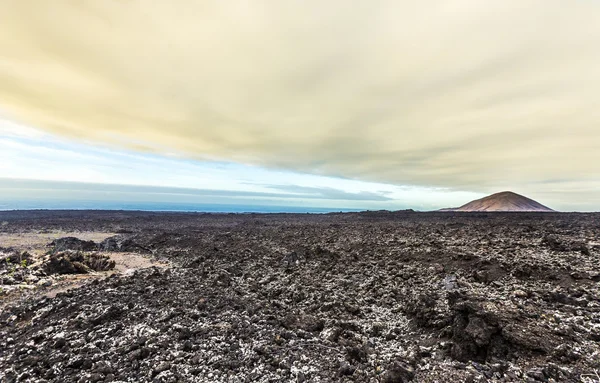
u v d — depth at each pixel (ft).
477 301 29.94
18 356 28.50
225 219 198.70
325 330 33.91
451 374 22.76
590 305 30.45
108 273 66.74
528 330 25.31
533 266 41.93
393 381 22.58
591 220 91.20
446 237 72.38
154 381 23.91
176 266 73.00
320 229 117.39
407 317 36.50
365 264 59.06
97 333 32.63
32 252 87.92
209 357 27.86
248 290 51.13
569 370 20.80
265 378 24.68
